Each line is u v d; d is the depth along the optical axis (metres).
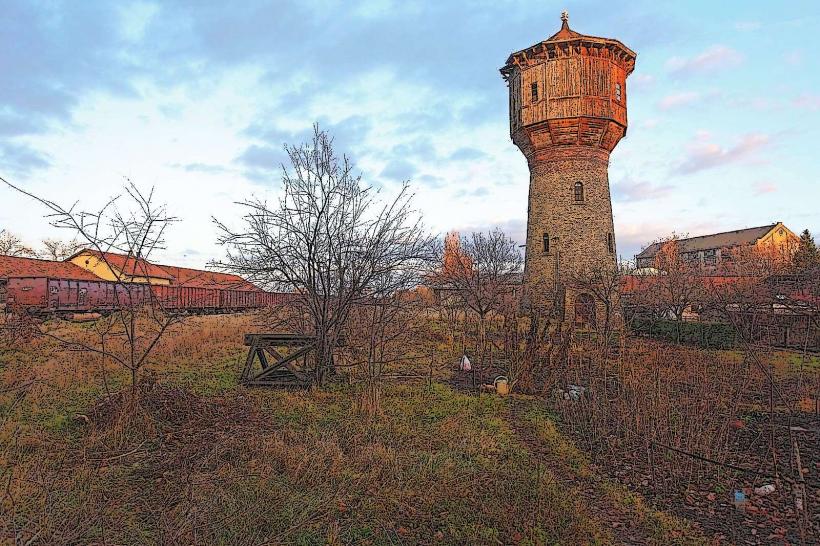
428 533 5.34
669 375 11.51
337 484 6.30
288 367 12.09
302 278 11.82
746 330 15.61
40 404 9.15
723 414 10.12
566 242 27.73
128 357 13.75
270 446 7.20
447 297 22.12
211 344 17.77
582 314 26.67
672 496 6.59
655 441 7.61
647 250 55.72
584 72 27.27
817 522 5.88
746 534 5.63
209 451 7.04
